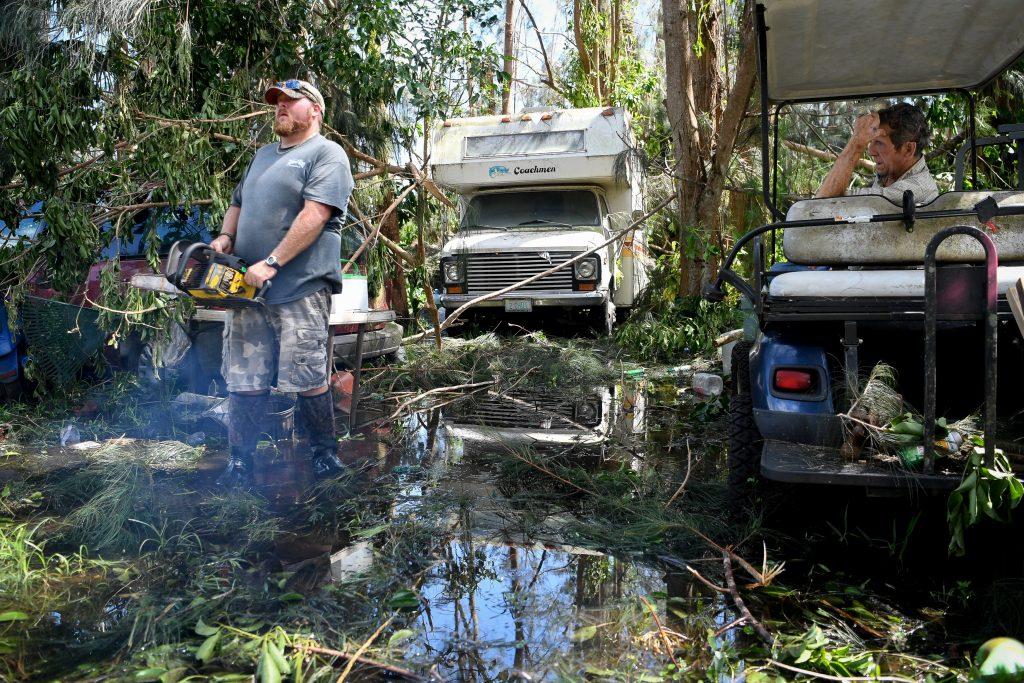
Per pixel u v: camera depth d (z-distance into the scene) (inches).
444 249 418.0
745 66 392.5
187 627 105.1
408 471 181.9
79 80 218.2
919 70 205.6
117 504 146.3
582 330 435.2
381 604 111.7
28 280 236.5
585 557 131.6
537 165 406.0
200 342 243.6
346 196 171.6
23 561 121.1
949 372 141.4
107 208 235.8
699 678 92.7
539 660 96.7
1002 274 131.6
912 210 132.2
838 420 133.0
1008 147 335.9
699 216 434.0
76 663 96.0
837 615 108.7
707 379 269.6
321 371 176.7
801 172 386.6
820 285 137.9
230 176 255.1
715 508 153.2
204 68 257.6
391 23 285.9
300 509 155.0
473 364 305.1
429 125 334.0
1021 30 178.2
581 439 212.4
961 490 113.3
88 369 250.2
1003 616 105.0
